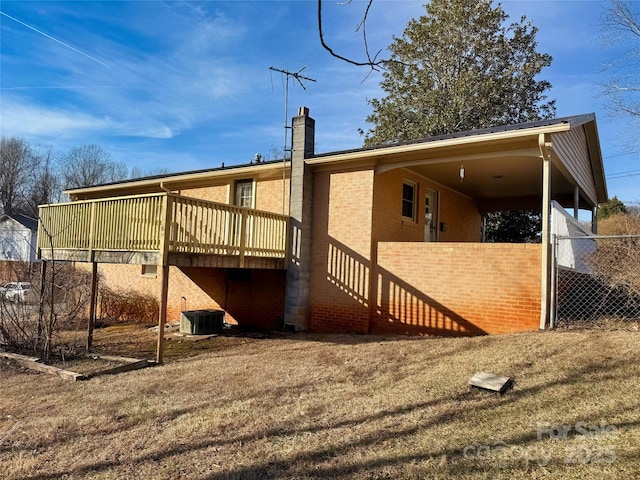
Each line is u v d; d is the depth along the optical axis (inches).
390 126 866.1
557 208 297.1
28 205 1413.6
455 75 842.8
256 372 227.3
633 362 173.9
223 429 153.2
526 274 286.7
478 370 190.1
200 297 477.1
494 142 301.3
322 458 127.0
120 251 305.3
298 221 388.2
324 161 377.4
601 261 344.5
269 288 420.5
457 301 315.0
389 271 350.9
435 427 140.3
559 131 269.3
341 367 224.2
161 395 198.2
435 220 465.4
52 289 307.0
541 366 183.9
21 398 207.6
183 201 293.3
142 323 490.3
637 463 107.7
